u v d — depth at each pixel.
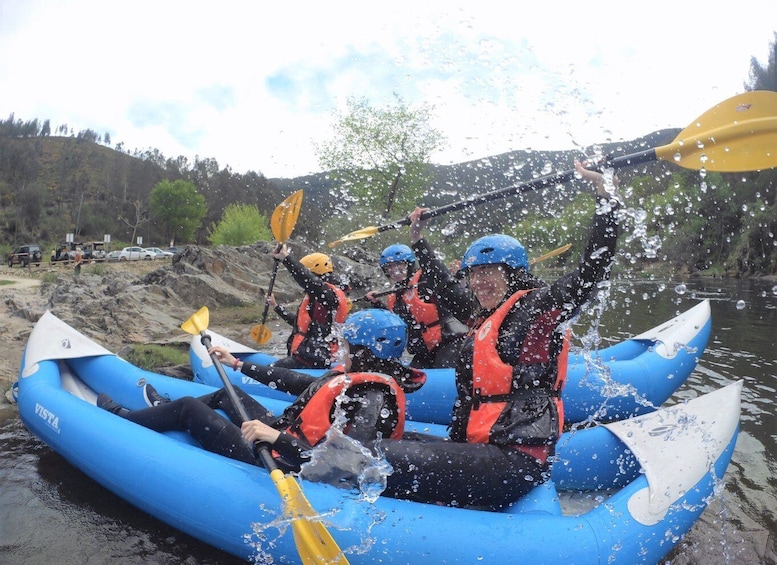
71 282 12.47
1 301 10.12
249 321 10.12
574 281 2.21
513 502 2.36
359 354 2.52
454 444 2.30
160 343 7.07
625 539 2.20
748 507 3.07
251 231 33.09
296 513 2.19
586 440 2.89
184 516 2.52
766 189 22.25
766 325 9.13
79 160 98.50
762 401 4.92
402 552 2.11
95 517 2.90
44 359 4.12
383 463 2.28
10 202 75.44
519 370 2.30
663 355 4.34
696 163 2.61
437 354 4.61
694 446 2.65
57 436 3.23
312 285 4.29
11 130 116.31
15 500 3.05
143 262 28.64
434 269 3.44
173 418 3.11
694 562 2.55
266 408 3.43
